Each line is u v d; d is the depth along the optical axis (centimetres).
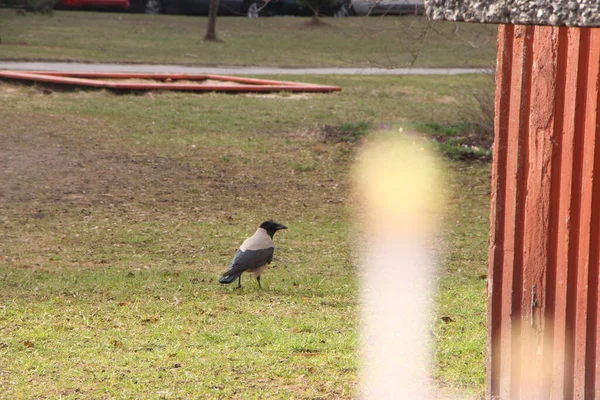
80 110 2842
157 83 3594
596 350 633
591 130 617
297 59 4991
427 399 818
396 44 5609
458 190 2133
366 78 4275
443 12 395
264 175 2205
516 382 713
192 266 1420
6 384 830
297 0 6253
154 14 6719
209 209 1861
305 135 2708
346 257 1511
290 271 1398
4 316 1060
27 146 2258
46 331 1005
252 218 1805
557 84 650
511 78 693
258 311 1131
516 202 696
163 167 2200
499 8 367
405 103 3488
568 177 645
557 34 645
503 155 709
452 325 1083
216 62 4697
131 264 1414
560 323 665
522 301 701
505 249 714
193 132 2652
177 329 1034
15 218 1691
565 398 663
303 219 1816
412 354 955
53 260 1414
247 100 3328
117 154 2286
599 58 604
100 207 1817
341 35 5975
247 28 6216
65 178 2016
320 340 1000
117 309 1116
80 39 5188
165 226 1702
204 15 6806
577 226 643
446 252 1570
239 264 1214
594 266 628
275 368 901
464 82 4178
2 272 1305
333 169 2302
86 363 901
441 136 2783
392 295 1244
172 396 812
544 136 665
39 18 6016
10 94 3084
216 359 927
